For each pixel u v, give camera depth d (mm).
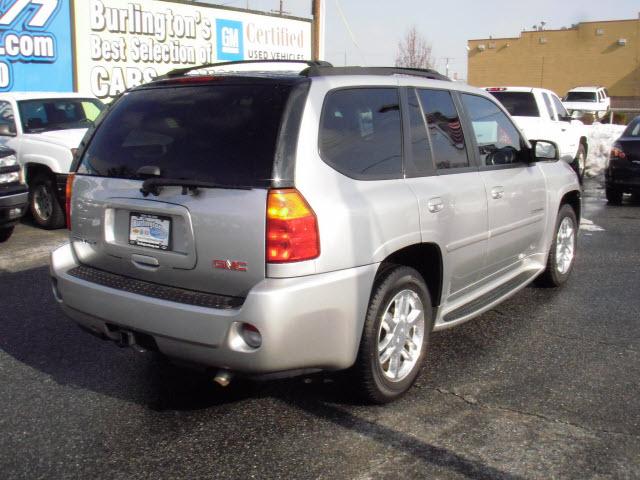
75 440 3549
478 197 4598
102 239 3846
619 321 5453
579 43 50438
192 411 3879
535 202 5531
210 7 18406
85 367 4539
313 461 3324
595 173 17547
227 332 3240
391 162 3947
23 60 14141
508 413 3816
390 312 3889
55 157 9180
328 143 3555
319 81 3650
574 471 3223
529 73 52406
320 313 3332
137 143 3799
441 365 4523
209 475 3213
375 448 3438
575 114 18766
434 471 3221
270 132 3381
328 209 3379
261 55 20359
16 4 13875
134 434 3611
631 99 49125
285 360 3279
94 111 10922
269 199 3230
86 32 15305
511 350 4805
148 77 16922
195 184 3416
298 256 3254
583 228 9719
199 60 18281
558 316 5570
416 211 3908
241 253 3287
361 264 3518
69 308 3932
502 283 5250
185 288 3537
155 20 16922
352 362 3576
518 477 3174
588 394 4074
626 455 3369
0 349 4852
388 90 4109
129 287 3656
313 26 22328
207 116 3621
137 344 3676
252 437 3568
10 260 7574
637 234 9242
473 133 4824
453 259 4355
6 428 3680
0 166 8070
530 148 5496
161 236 3572
